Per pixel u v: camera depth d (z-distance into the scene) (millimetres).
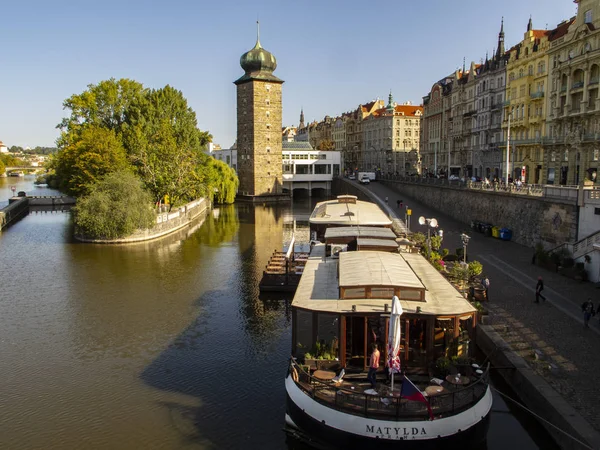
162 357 24656
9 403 20188
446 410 14992
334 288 19750
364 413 14938
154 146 71875
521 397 19000
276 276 35750
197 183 74938
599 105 53625
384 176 109750
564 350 21375
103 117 79812
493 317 25547
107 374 22781
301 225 72875
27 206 94750
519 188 49406
